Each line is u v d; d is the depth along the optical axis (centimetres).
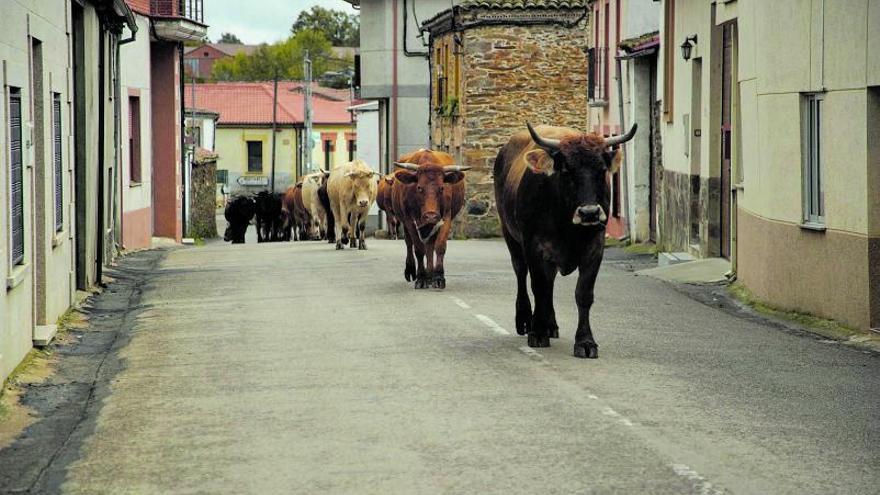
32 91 1341
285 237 4778
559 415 962
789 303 1648
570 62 3941
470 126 3944
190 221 4812
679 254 2477
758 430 917
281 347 1327
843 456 844
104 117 2195
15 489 788
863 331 1421
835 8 1487
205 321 1563
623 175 3231
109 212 2488
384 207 2473
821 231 1538
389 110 5116
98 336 1491
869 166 1405
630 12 3231
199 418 978
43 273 1424
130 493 771
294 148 8719
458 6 3972
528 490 757
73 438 924
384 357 1244
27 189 1280
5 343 1127
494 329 1437
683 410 984
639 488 757
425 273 1903
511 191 1334
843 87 1466
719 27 2297
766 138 1755
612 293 1864
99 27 2156
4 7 1123
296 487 774
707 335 1425
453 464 820
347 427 932
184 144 4275
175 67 3812
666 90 2695
